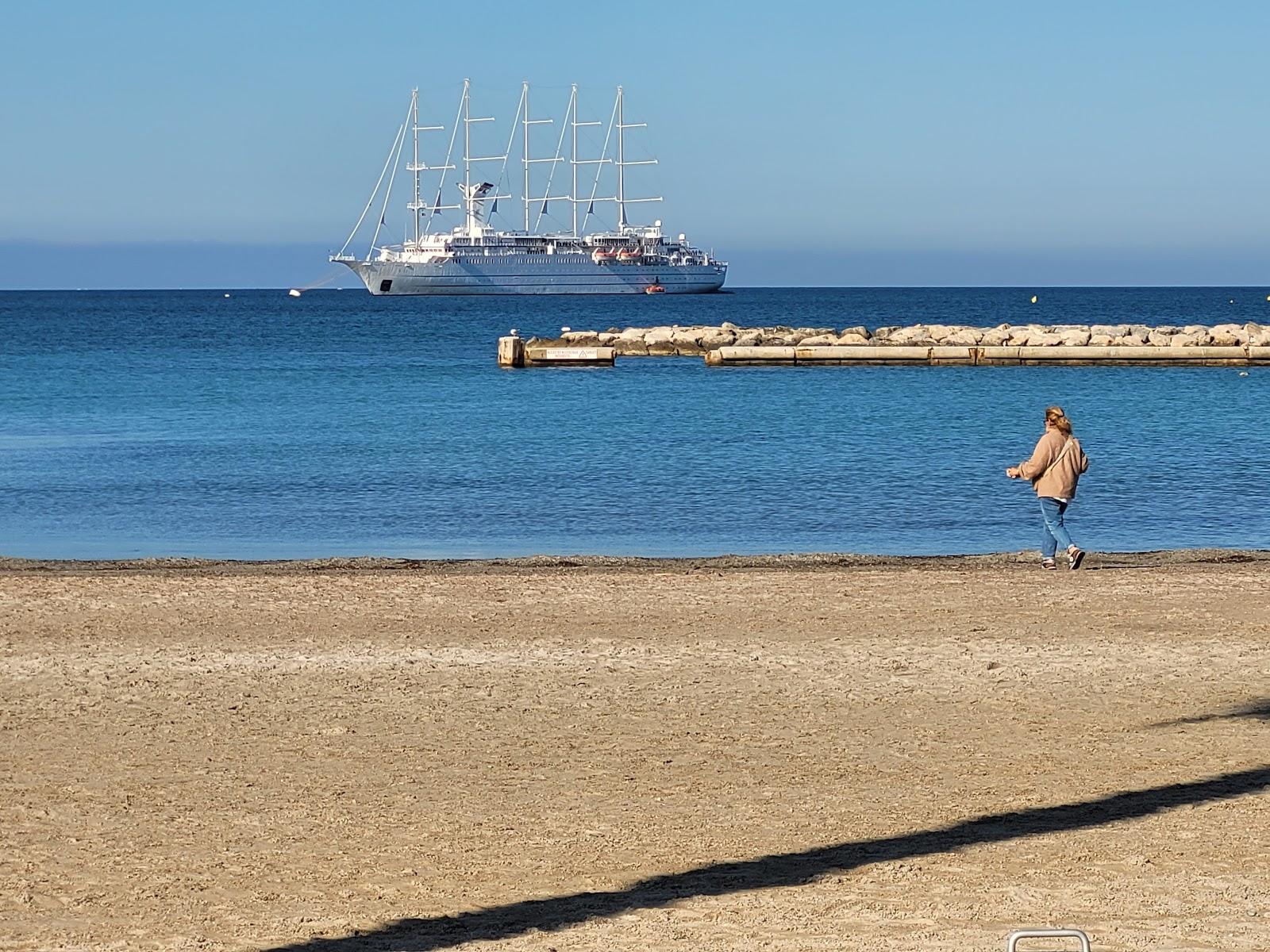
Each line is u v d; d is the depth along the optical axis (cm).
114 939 1123
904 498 4606
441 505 4569
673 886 1232
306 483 5109
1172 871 1252
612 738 1738
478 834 1382
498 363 13138
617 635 2341
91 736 1745
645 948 1082
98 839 1372
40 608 2584
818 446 6206
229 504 4619
